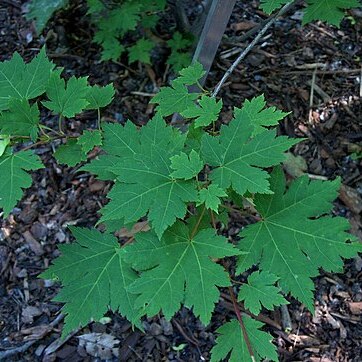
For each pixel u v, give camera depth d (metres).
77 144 0.54
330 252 0.47
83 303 0.48
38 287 0.84
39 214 0.89
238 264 0.47
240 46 1.07
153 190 0.43
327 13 0.65
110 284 0.48
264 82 1.03
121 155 0.50
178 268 0.43
